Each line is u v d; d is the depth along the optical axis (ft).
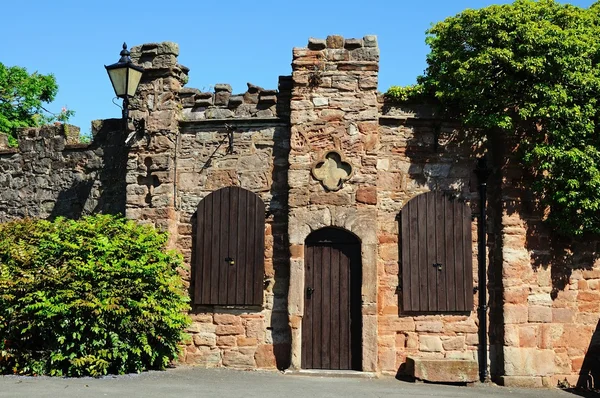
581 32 37.78
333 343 38.65
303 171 39.06
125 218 39.86
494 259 39.22
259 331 39.32
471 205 39.68
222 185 40.57
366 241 38.42
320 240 39.19
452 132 40.04
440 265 39.04
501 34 36.60
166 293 37.52
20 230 40.01
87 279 35.27
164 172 40.32
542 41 35.99
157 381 33.73
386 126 40.01
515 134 38.99
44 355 34.86
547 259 38.86
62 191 46.88
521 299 38.32
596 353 38.91
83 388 31.14
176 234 40.60
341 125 39.17
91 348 34.83
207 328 39.68
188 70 42.50
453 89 38.58
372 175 38.81
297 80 39.47
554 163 36.91
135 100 41.01
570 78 36.29
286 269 39.52
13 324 34.94
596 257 39.58
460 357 38.68
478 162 39.75
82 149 46.55
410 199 39.52
